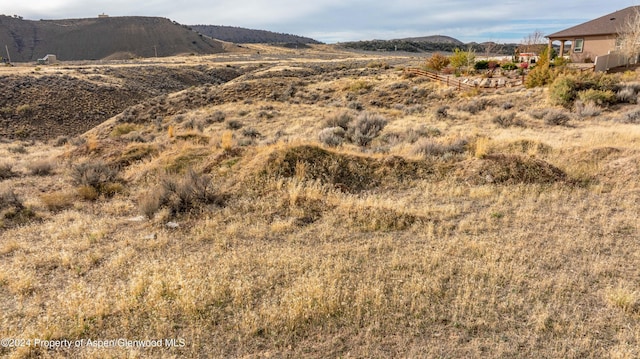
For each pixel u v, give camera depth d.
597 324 4.68
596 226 7.55
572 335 4.49
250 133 22.47
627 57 31.47
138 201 10.16
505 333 4.58
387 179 11.02
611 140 13.29
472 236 7.33
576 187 9.77
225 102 39.38
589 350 4.25
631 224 7.48
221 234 7.77
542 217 8.09
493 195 9.60
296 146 11.76
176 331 4.75
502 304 5.08
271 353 4.34
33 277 6.20
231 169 11.54
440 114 24.47
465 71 40.50
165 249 7.22
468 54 42.88
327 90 40.41
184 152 13.81
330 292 5.31
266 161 11.11
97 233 7.96
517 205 8.91
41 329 4.79
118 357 4.29
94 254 6.97
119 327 4.89
